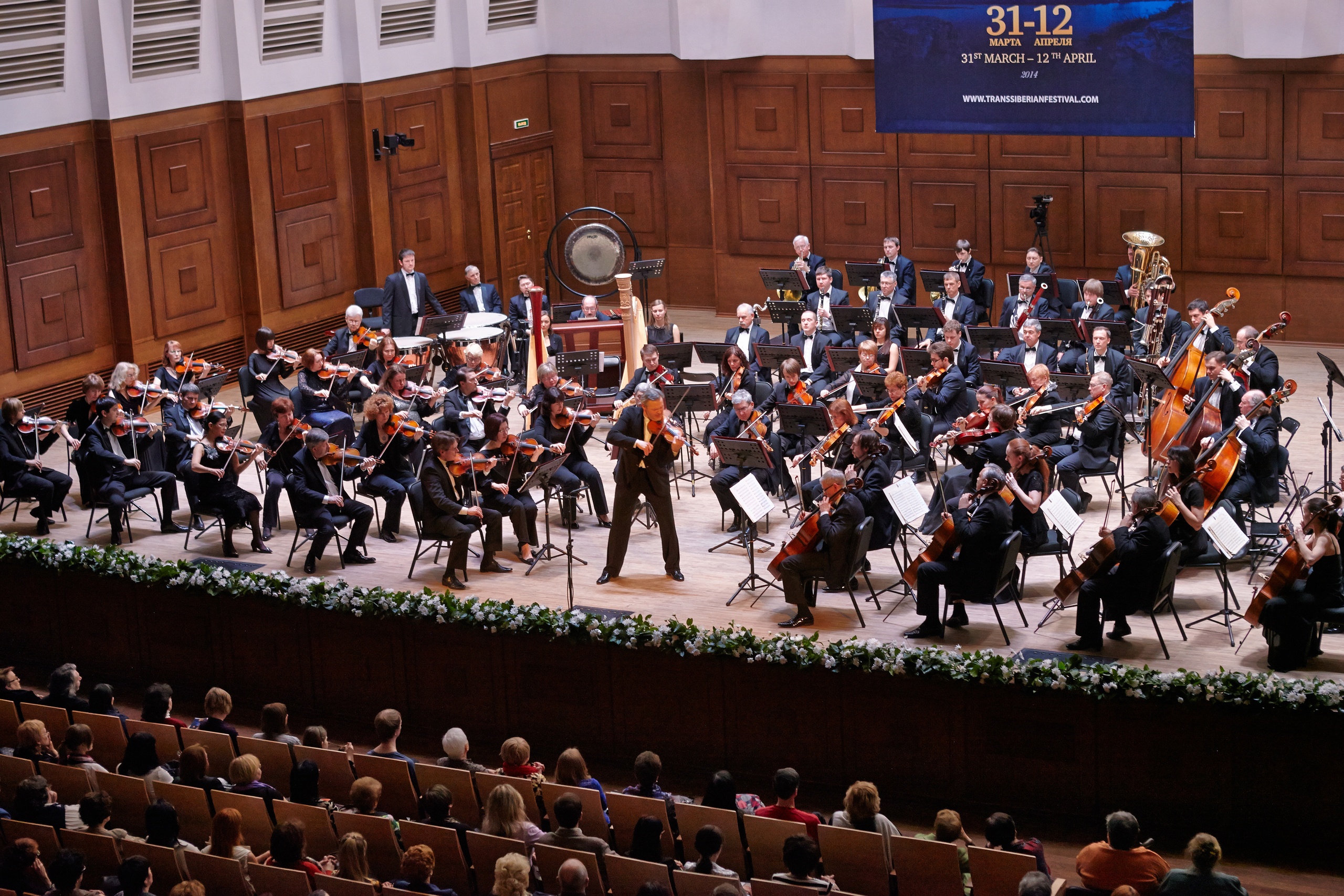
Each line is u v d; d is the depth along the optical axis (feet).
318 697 36.73
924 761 31.32
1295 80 56.85
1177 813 29.63
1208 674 29.09
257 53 57.98
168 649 38.14
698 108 67.97
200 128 57.11
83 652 39.17
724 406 46.75
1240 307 60.13
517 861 21.91
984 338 48.98
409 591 38.06
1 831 25.79
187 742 30.19
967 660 30.45
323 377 48.70
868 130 64.59
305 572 40.22
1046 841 29.71
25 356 52.60
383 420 41.88
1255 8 56.03
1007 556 33.04
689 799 30.42
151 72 54.95
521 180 69.51
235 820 24.63
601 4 68.33
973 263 57.41
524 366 57.26
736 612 36.40
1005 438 38.17
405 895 23.09
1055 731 30.12
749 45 65.41
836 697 31.71
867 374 45.03
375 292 59.41
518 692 34.60
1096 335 46.98
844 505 34.40
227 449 41.24
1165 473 34.83
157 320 56.39
